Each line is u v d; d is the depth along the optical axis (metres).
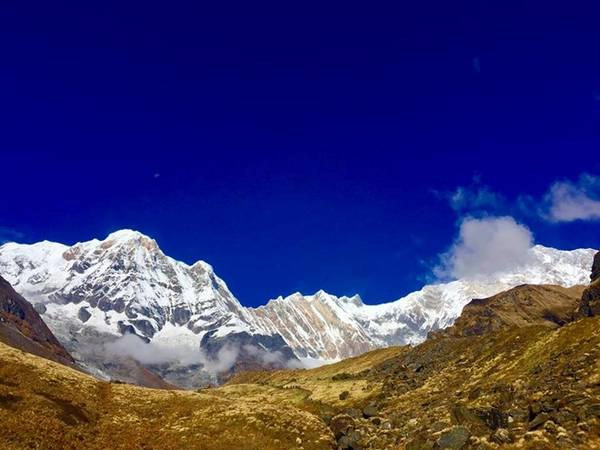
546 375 98.88
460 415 78.12
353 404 153.12
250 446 82.25
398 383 161.25
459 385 131.00
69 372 105.31
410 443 75.38
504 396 93.25
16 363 99.50
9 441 71.50
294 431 88.69
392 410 124.06
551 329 143.25
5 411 79.38
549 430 66.62
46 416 81.19
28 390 89.38
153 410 95.38
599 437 63.16
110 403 96.06
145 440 83.00
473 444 69.00
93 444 78.94
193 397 103.00
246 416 91.69
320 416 101.38
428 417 95.75
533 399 84.62
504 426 73.88
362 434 91.00
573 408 70.88
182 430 86.88
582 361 95.12
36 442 73.50
